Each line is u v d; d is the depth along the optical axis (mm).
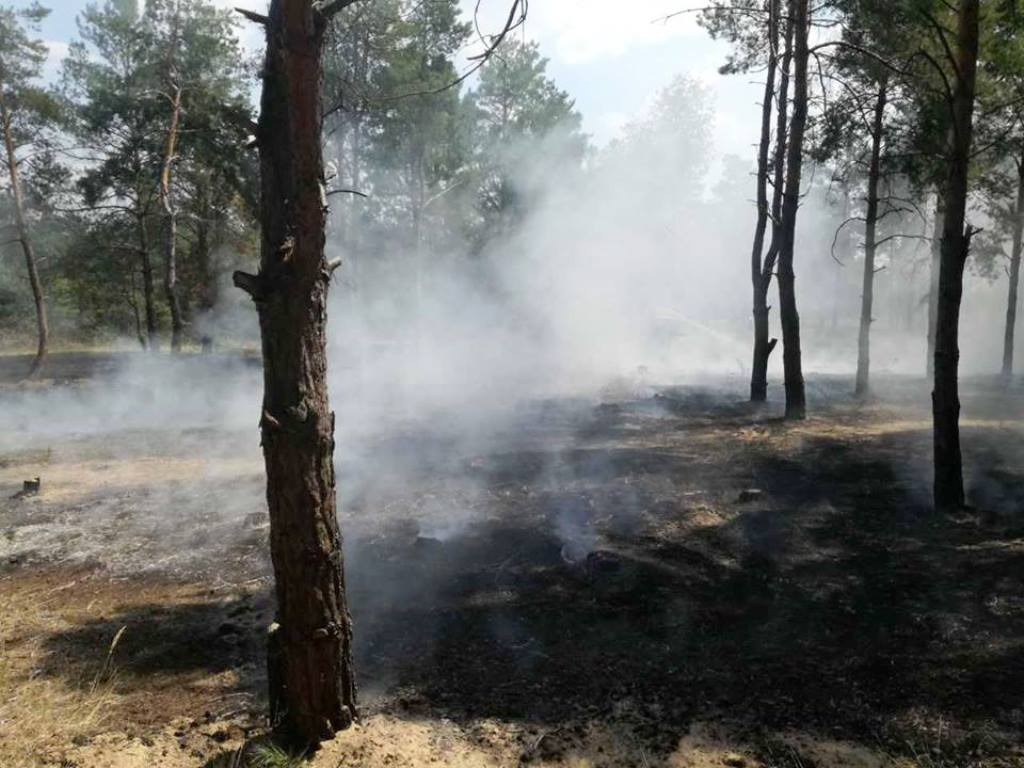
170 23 21484
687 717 3844
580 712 3932
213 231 25844
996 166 19016
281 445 3365
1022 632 4562
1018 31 7867
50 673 4500
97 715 3990
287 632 3537
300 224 3254
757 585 5516
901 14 10109
